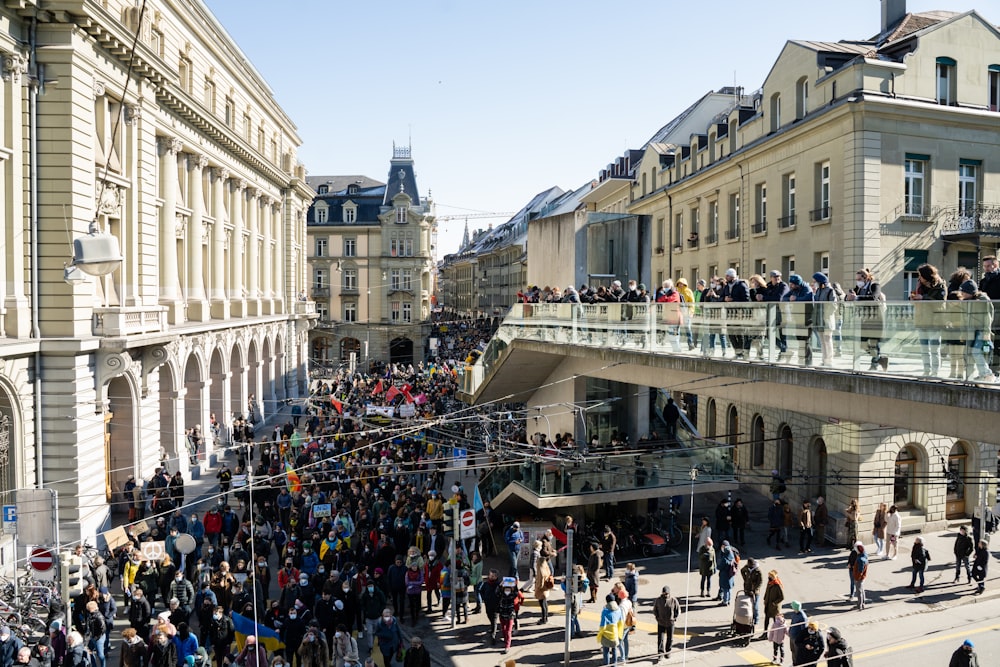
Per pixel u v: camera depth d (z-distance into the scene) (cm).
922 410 1019
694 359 1481
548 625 1775
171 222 3067
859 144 2483
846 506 2366
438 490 2331
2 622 1402
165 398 2969
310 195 5941
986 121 2577
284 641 1469
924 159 2555
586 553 2133
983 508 2188
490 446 2409
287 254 5491
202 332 3331
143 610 1477
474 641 1683
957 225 2559
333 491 2209
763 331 1308
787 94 2970
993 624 1750
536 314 2281
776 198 3042
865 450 2327
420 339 7988
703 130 4853
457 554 1969
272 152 5156
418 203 8150
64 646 1353
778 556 2256
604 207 5716
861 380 1092
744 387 1421
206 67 3691
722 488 2234
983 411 920
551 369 2525
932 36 2570
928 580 2025
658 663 1580
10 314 2034
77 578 1355
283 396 5150
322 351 8012
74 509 2108
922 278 1100
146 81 2652
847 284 2531
